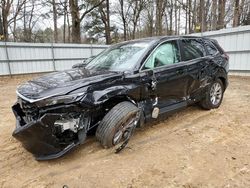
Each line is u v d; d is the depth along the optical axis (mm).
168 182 2713
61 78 3482
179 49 4539
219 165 3043
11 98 7715
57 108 2941
